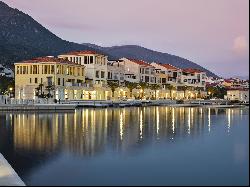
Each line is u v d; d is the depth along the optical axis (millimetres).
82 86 127562
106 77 146125
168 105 141500
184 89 194000
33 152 35250
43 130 52906
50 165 29422
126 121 67375
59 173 26859
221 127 56219
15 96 123812
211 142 37969
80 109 103062
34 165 29859
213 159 28719
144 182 23484
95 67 139375
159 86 174875
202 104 154375
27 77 122875
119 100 131250
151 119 72625
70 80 127688
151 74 181000
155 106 133875
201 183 22844
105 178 24781
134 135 46656
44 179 25641
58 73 121875
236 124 61188
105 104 115125
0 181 25703
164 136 45156
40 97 112062
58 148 37094
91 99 129125
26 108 90500
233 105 149125
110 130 52812
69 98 122875
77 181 24484
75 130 52812
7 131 51750
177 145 36656
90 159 30953
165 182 23422
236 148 33250
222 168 25969
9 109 89750
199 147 34844
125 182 23672
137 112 94625
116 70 154750
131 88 152250
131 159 30219
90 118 73438
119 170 26672
